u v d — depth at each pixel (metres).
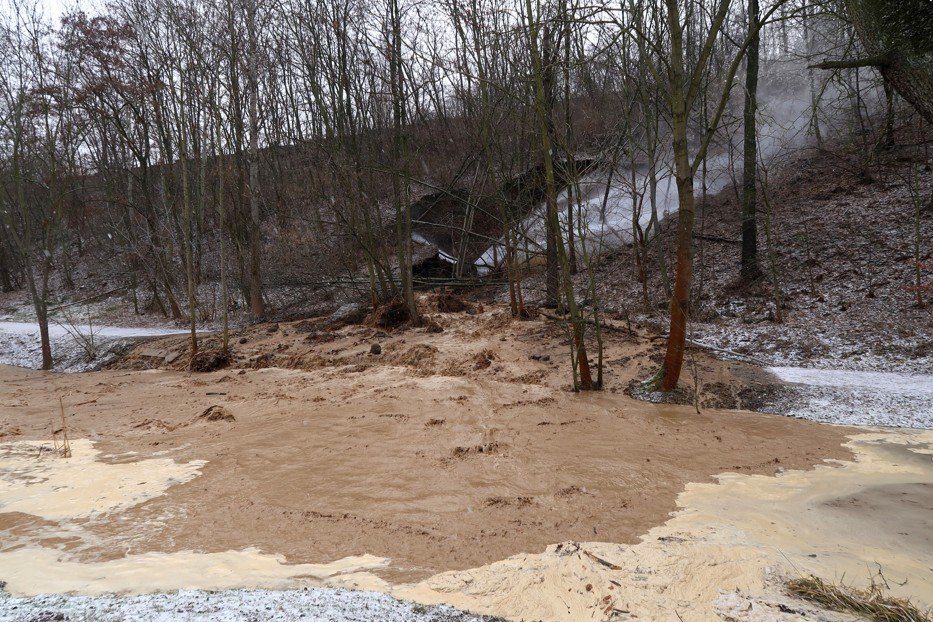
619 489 6.89
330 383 13.17
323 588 4.65
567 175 11.41
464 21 17.50
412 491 7.03
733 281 15.77
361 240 19.17
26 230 18.81
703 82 17.62
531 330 15.34
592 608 4.23
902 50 6.21
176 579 4.94
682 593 4.38
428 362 13.84
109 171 29.14
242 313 22.95
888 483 6.81
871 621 3.83
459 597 4.49
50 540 5.94
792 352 12.06
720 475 7.30
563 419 9.87
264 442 9.26
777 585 4.43
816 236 16.78
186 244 16.56
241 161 22.05
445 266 23.84
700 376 11.31
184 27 20.45
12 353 20.47
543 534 5.74
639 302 16.83
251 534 5.98
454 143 26.09
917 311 12.37
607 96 18.66
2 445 9.52
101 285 29.62
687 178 10.08
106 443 9.65
